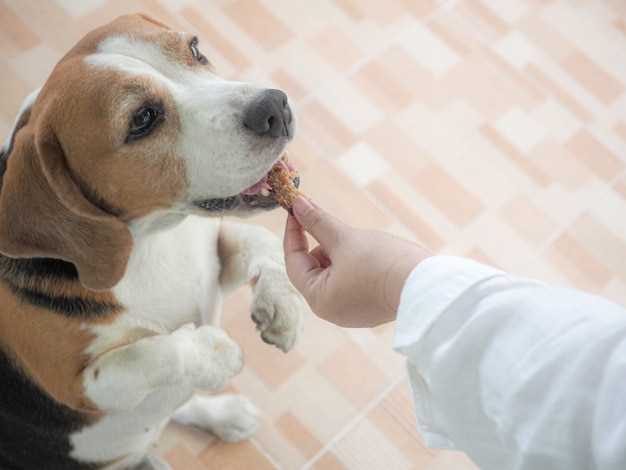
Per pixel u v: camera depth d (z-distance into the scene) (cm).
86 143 132
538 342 76
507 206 266
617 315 74
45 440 174
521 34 303
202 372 159
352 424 230
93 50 140
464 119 281
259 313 164
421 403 98
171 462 222
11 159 135
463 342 83
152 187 140
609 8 310
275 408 231
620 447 65
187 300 165
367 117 277
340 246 124
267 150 139
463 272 88
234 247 176
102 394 149
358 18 298
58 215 136
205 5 292
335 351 239
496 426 80
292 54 287
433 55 293
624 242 263
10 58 275
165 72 142
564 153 278
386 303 114
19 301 145
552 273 255
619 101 293
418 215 261
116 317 150
